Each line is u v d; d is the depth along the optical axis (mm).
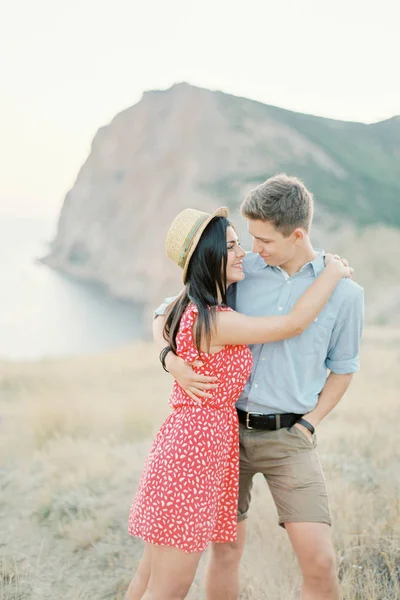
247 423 2914
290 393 2855
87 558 3820
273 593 3305
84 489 4742
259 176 85500
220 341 2691
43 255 117062
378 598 3227
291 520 2799
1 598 3422
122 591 3475
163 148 100312
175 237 2746
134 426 6691
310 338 2852
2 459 5648
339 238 70812
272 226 2746
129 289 87938
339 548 3652
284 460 2848
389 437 5438
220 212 2752
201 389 2715
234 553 3055
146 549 2936
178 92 103875
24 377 11477
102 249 98750
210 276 2709
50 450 5832
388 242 67562
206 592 3092
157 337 3121
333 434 5664
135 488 4762
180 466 2641
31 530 4176
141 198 98438
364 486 4340
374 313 52438
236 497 2877
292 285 2902
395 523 3781
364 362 10648
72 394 8945
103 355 16078
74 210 108938
